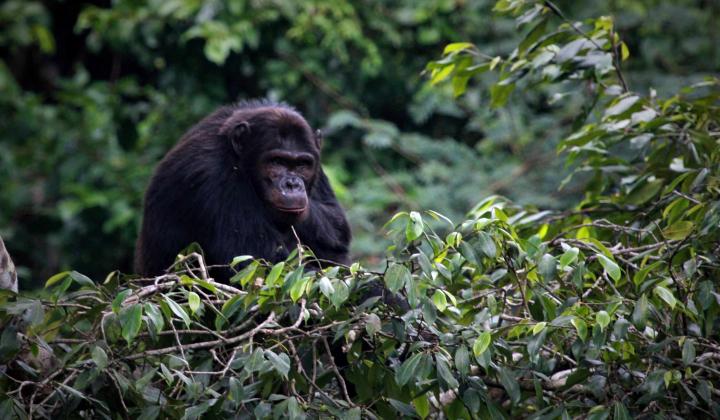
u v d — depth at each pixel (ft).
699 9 81.15
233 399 24.70
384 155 76.95
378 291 31.53
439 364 25.13
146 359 26.76
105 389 26.55
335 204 42.22
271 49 77.36
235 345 30.58
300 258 27.81
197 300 25.90
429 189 70.69
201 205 38.52
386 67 79.00
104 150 74.38
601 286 30.89
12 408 24.29
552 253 33.09
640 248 30.81
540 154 73.20
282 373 24.63
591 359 26.68
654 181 36.04
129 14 74.59
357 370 27.37
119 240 73.05
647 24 76.84
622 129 37.42
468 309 28.53
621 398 27.14
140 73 85.51
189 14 74.95
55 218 74.38
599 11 76.28
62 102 79.92
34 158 74.79
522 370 28.89
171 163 39.73
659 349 26.89
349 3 77.15
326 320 27.73
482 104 76.23
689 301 27.84
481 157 76.79
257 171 39.24
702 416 29.04
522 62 37.91
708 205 30.96
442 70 40.06
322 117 78.18
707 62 76.28
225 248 38.11
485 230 27.71
